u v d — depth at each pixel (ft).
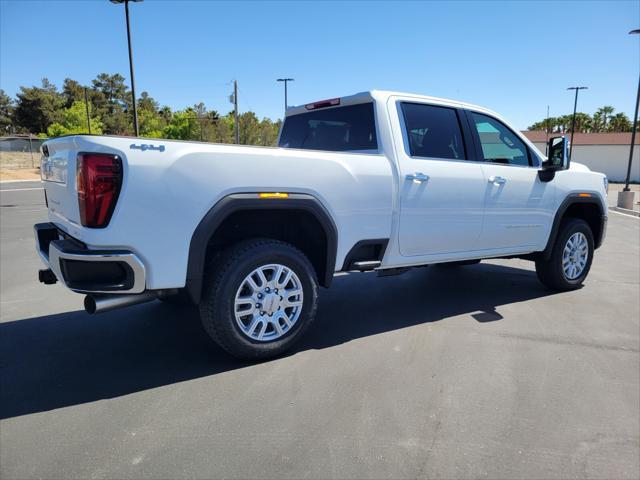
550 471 7.60
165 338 13.10
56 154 10.89
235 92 120.98
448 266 22.85
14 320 14.60
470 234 14.84
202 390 10.11
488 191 14.98
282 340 11.55
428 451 8.06
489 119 15.85
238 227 11.84
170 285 9.93
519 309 16.05
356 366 11.38
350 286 19.11
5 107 297.33
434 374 10.99
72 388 10.18
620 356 12.16
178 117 188.75
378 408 9.43
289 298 11.59
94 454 7.85
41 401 9.61
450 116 14.76
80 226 9.42
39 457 7.75
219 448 8.06
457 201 14.25
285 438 8.37
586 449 8.21
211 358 11.76
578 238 18.29
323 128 15.30
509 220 15.76
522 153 16.65
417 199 13.39
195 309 15.69
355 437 8.43
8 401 9.61
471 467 7.66
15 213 43.24
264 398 9.78
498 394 10.09
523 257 18.07
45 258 11.44
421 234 13.70
